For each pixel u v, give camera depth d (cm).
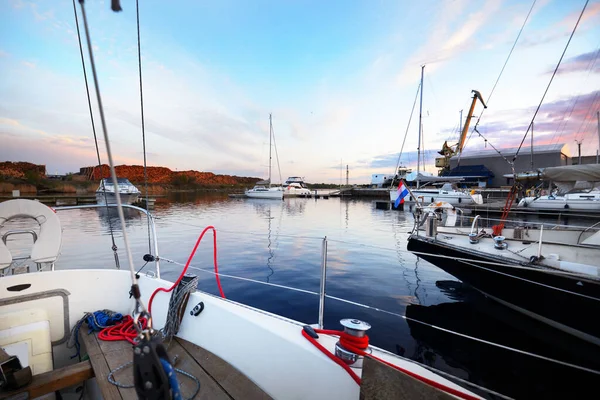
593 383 353
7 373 169
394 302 596
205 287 684
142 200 3152
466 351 420
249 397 183
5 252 285
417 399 124
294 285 696
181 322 253
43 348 228
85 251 1030
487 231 759
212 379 198
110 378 194
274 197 4775
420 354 414
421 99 2359
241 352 213
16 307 256
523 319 515
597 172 604
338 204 3897
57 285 279
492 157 3922
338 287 680
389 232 1529
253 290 664
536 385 351
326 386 174
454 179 2775
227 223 1889
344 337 180
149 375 93
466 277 596
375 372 137
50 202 3111
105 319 268
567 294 425
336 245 1170
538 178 661
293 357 191
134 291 91
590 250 539
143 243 1183
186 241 1229
